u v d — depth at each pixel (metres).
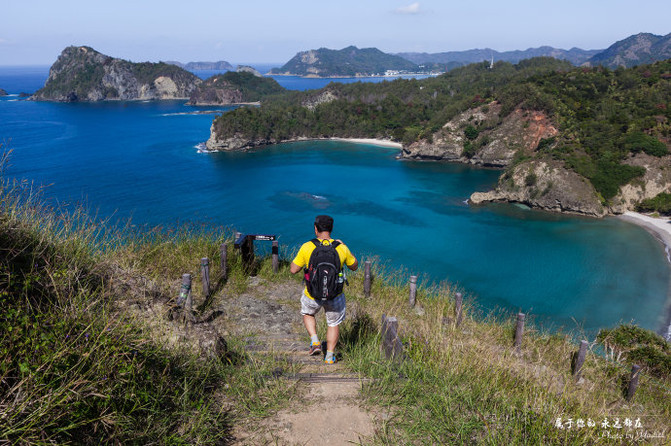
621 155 90.62
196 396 3.46
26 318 2.85
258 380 3.89
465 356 4.78
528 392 4.21
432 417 3.51
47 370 2.58
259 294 8.05
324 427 3.32
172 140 180.50
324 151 160.62
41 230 4.24
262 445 3.07
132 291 4.73
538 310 46.25
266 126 176.12
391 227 75.88
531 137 124.44
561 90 146.25
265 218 80.31
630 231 72.12
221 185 106.50
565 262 59.97
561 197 82.88
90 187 100.50
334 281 4.25
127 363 3.13
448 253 63.91
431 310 9.23
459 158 136.88
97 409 2.74
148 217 76.06
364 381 4.05
